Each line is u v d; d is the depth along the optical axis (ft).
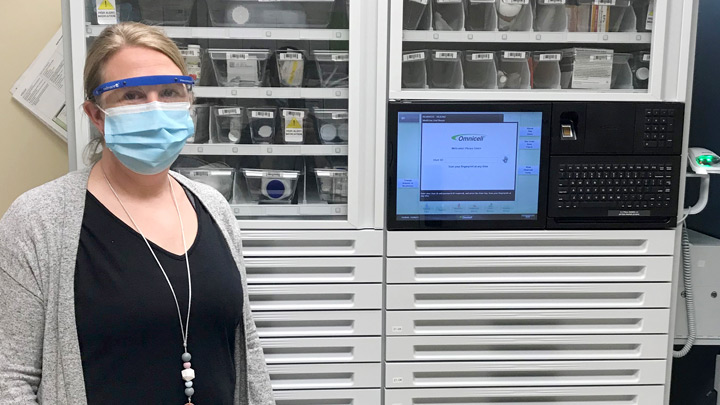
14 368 3.50
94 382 3.58
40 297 3.55
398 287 5.80
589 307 5.92
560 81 6.28
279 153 5.77
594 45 6.42
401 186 5.70
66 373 3.52
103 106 3.79
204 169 5.99
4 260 3.52
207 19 6.08
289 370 5.89
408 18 5.83
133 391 3.63
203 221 4.15
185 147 5.72
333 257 5.79
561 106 5.67
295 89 5.72
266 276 5.81
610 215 5.78
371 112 5.68
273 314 5.81
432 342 5.89
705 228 7.72
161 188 4.06
